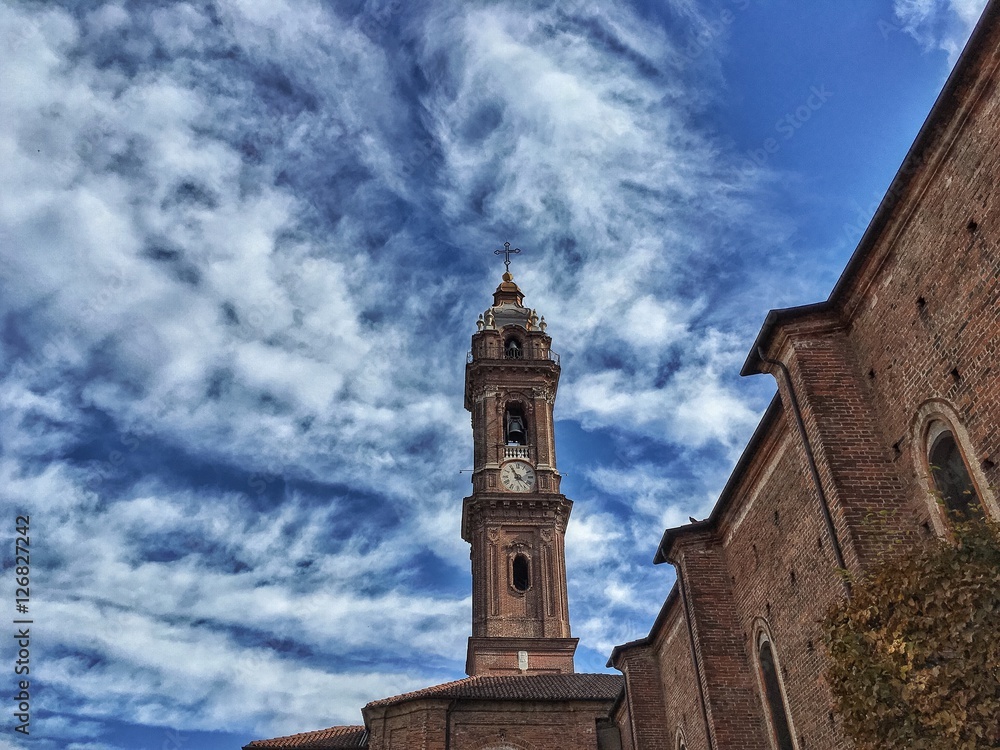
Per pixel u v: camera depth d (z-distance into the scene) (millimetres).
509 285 79625
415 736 40719
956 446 14891
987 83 13469
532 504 64188
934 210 15047
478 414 70000
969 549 10461
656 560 27891
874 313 17188
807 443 17750
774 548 21859
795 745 20688
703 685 24250
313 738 44156
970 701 9758
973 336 14023
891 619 10672
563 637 58781
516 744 41000
